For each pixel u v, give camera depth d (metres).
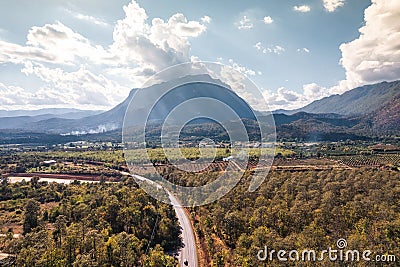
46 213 67.31
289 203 65.19
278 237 48.00
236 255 49.16
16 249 47.69
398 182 74.31
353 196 66.56
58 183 104.56
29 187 97.00
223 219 60.97
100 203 69.31
